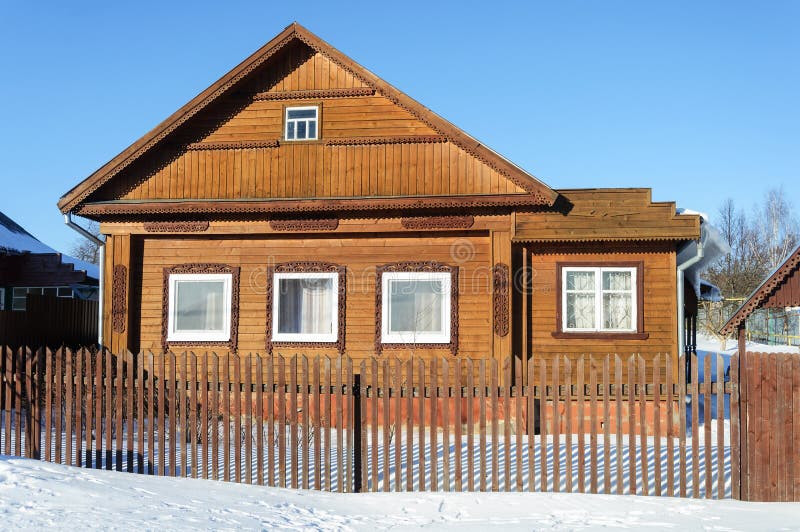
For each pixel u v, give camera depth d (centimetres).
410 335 1591
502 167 1547
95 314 2066
